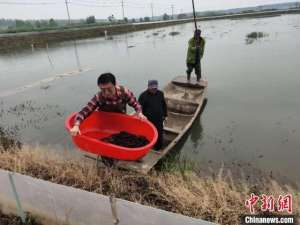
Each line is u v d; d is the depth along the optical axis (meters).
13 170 5.16
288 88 11.80
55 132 8.56
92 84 14.61
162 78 15.12
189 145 7.34
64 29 58.31
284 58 18.06
